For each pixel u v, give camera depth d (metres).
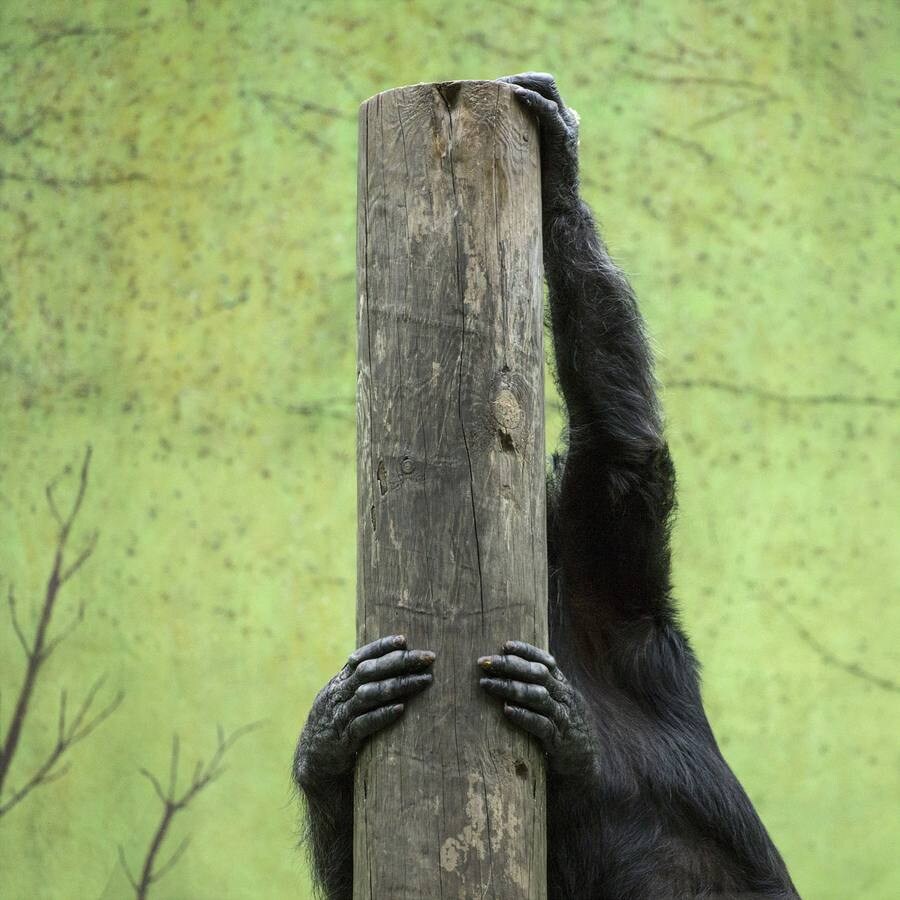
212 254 15.32
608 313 6.71
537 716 4.93
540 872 4.92
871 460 15.02
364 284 5.11
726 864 6.76
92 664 14.59
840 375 15.16
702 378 14.95
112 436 15.05
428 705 4.85
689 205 15.29
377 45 15.54
